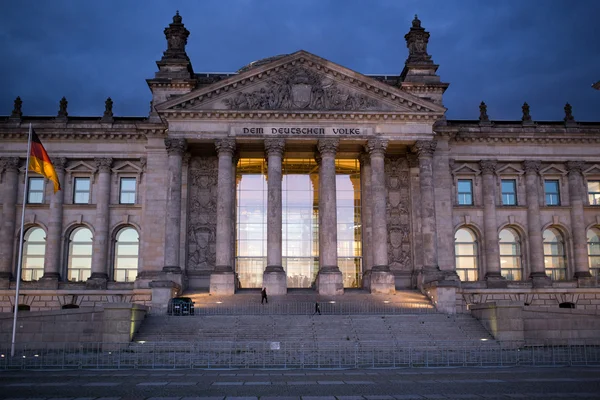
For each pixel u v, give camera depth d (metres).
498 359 45.66
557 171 87.25
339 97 76.69
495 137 85.75
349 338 55.28
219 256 73.56
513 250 86.81
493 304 55.94
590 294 82.88
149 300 77.44
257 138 75.38
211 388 30.34
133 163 84.31
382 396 27.75
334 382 32.53
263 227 84.56
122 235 84.06
